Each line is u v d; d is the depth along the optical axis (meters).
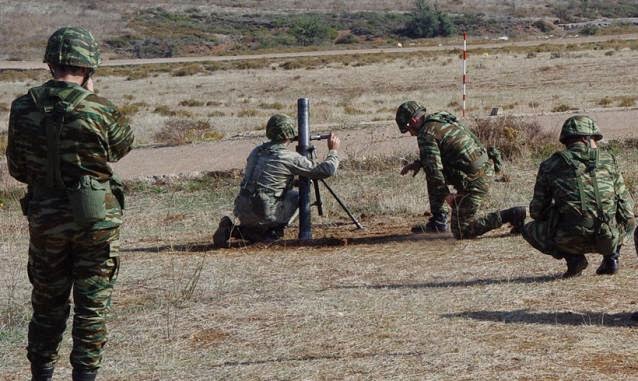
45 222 6.10
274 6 135.00
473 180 11.52
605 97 36.16
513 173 16.55
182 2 133.12
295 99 46.47
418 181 16.52
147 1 130.88
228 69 71.06
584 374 6.40
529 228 9.44
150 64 82.75
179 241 13.28
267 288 9.83
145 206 16.69
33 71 80.25
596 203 8.97
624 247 10.48
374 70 58.66
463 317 8.02
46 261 6.21
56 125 6.02
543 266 9.86
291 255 11.55
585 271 9.53
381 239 12.26
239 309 8.86
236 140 24.53
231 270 10.87
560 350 6.97
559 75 47.50
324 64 68.88
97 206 6.09
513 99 38.16
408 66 60.53
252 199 12.32
